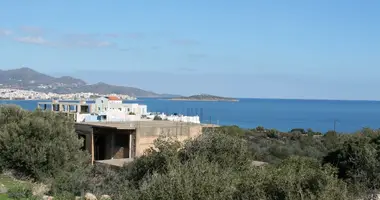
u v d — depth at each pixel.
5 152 24.00
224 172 10.45
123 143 39.72
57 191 18.81
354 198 10.80
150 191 9.52
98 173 24.44
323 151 42.25
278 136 65.69
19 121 26.44
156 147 17.91
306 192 8.97
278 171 10.11
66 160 24.83
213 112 192.25
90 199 17.14
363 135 25.28
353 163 20.62
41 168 24.11
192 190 9.22
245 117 159.88
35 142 24.69
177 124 43.78
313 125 120.62
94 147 41.22
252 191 9.32
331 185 9.08
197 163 11.34
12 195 16.78
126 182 17.16
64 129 26.75
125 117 67.88
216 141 16.89
